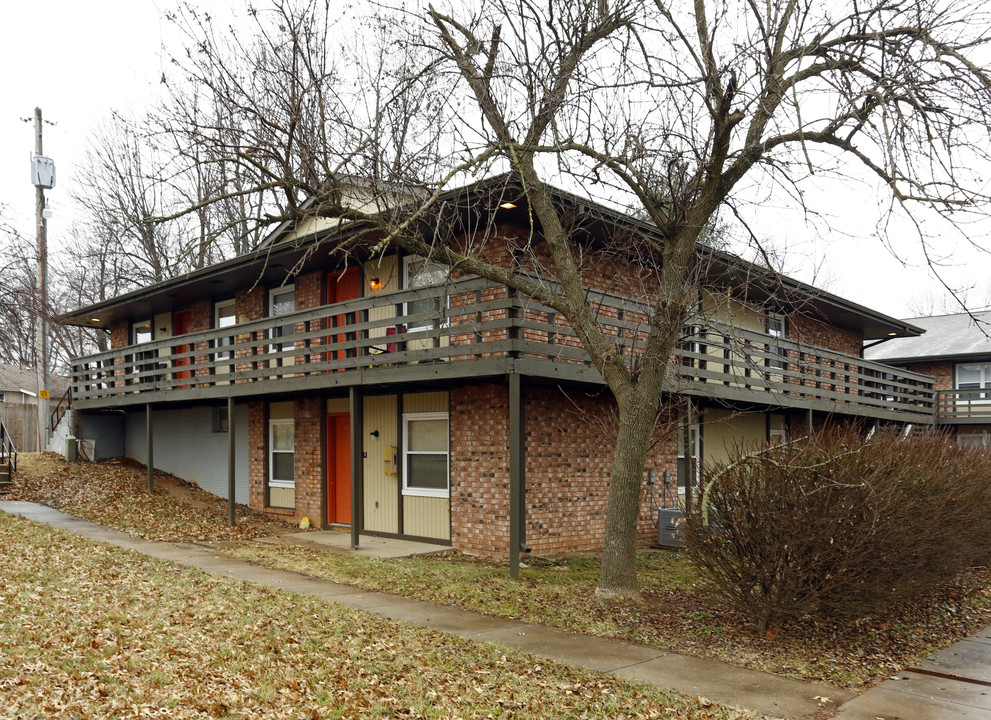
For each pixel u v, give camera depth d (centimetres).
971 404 2564
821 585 779
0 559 973
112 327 2550
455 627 843
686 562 1227
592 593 1014
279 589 981
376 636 768
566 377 1193
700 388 1396
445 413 1433
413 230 1161
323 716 552
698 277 1076
